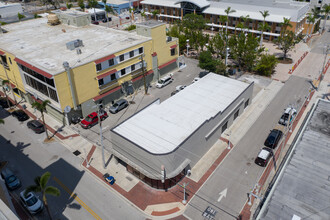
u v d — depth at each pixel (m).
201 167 38.75
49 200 34.34
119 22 112.19
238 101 46.56
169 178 33.69
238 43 66.88
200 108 42.53
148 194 34.84
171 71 67.75
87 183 36.78
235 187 35.31
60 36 61.44
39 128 46.75
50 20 68.25
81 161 40.59
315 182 24.70
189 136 35.56
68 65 43.66
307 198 23.14
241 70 68.44
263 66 62.97
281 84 60.81
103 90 51.03
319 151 28.39
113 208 33.16
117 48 53.34
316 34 93.88
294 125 46.75
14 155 42.09
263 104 53.50
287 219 21.39
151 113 41.50
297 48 81.12
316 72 65.62
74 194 35.09
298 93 56.81
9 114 52.91
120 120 49.75
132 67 56.06
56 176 37.97
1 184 29.41
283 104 53.16
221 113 41.75
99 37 60.22
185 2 98.94
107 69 50.53
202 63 60.81
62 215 32.38
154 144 34.69
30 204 32.50
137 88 59.56
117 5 121.88
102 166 39.50
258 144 42.78
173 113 41.28
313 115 34.44
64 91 44.91
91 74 48.06
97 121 48.69
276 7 86.06
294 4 90.06
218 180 36.47
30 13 127.81
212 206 32.88
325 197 23.23
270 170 37.66
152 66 60.75
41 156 41.78
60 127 48.25
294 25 82.25
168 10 107.94
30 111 53.75
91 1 114.75
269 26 84.88
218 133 43.41
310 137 30.45
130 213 32.50
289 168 26.36
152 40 58.28
